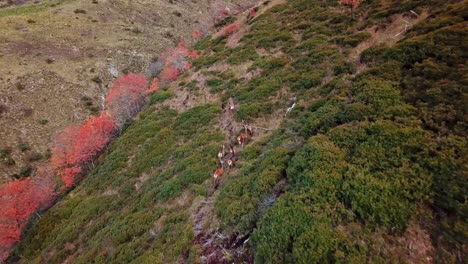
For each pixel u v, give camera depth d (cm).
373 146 827
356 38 1850
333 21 2358
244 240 833
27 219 2330
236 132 1727
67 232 1759
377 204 679
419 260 589
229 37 3553
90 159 2867
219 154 1509
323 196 752
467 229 584
